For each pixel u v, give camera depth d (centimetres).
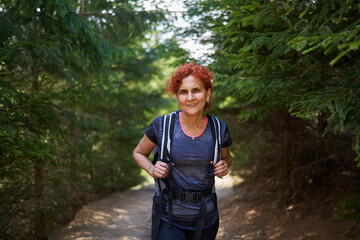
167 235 180
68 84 514
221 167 181
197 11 460
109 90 794
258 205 617
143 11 532
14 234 340
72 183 604
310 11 247
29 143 300
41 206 392
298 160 590
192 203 181
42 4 365
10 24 353
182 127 183
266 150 589
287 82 298
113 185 965
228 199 743
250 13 220
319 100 223
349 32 145
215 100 530
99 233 504
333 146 426
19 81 471
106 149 1003
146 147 197
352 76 251
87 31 392
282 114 520
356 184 468
